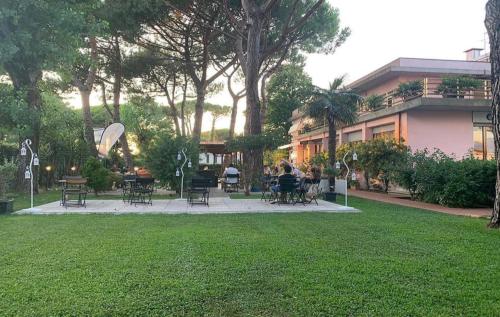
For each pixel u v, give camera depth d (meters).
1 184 14.11
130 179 15.02
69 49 13.08
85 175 15.67
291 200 13.56
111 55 22.77
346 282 4.66
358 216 10.30
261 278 4.78
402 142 18.34
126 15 17.20
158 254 5.89
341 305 3.97
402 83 20.00
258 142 15.79
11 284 4.50
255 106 17.25
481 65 23.45
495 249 6.45
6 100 13.16
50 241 6.81
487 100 17.08
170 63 24.66
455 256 5.96
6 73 14.00
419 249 6.41
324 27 21.30
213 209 11.43
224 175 18.22
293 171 15.20
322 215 10.46
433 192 13.85
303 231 7.98
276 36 21.20
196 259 5.63
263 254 5.95
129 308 3.85
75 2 13.20
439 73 22.78
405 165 15.70
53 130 19.69
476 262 5.62
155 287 4.43
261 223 9.02
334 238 7.26
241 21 19.38
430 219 9.78
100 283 4.55
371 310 3.85
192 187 12.52
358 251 6.25
